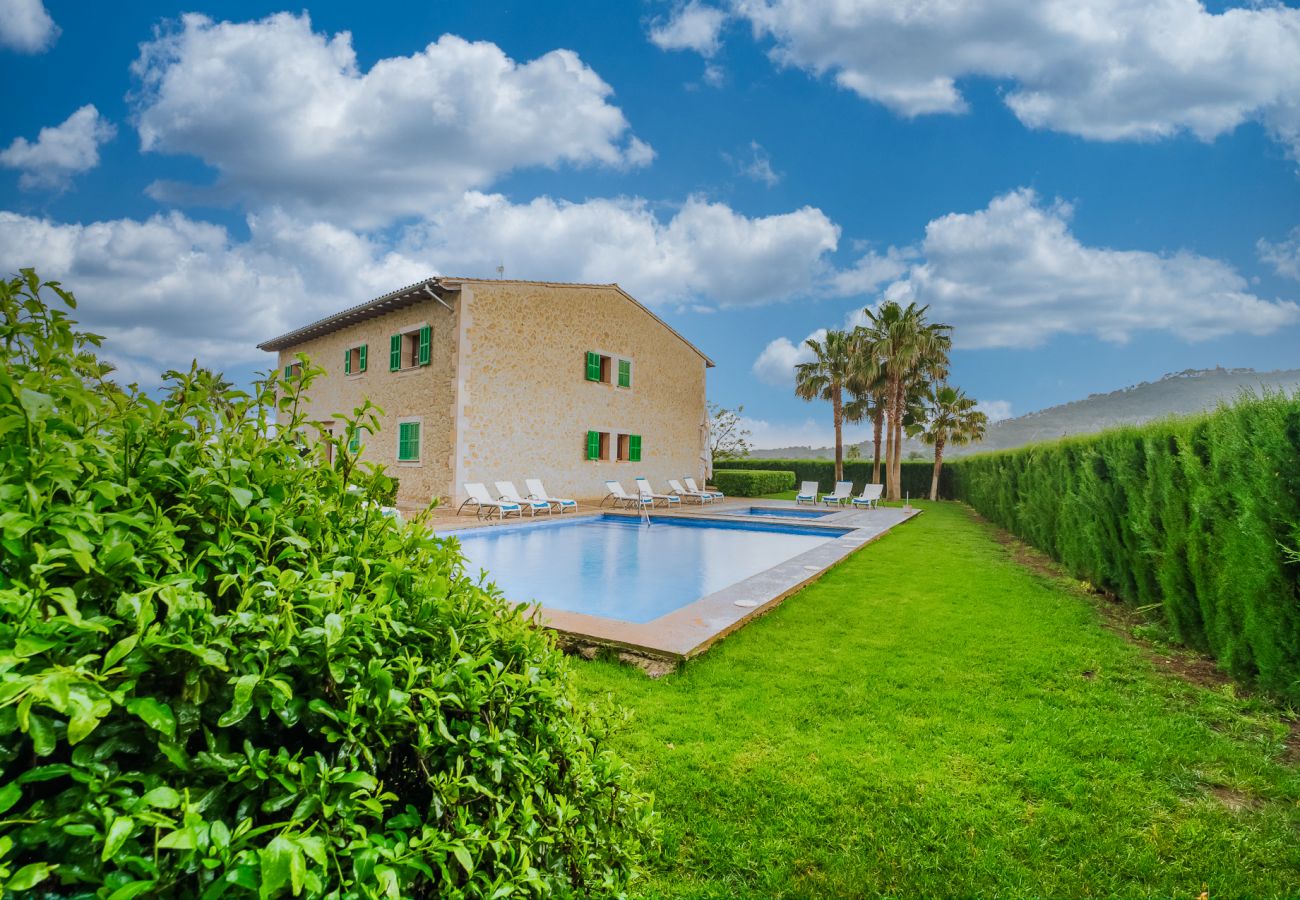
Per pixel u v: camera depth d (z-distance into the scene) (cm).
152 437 108
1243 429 420
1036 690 392
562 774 131
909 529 1380
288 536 112
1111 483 659
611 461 1959
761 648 469
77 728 64
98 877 67
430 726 105
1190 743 325
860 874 226
